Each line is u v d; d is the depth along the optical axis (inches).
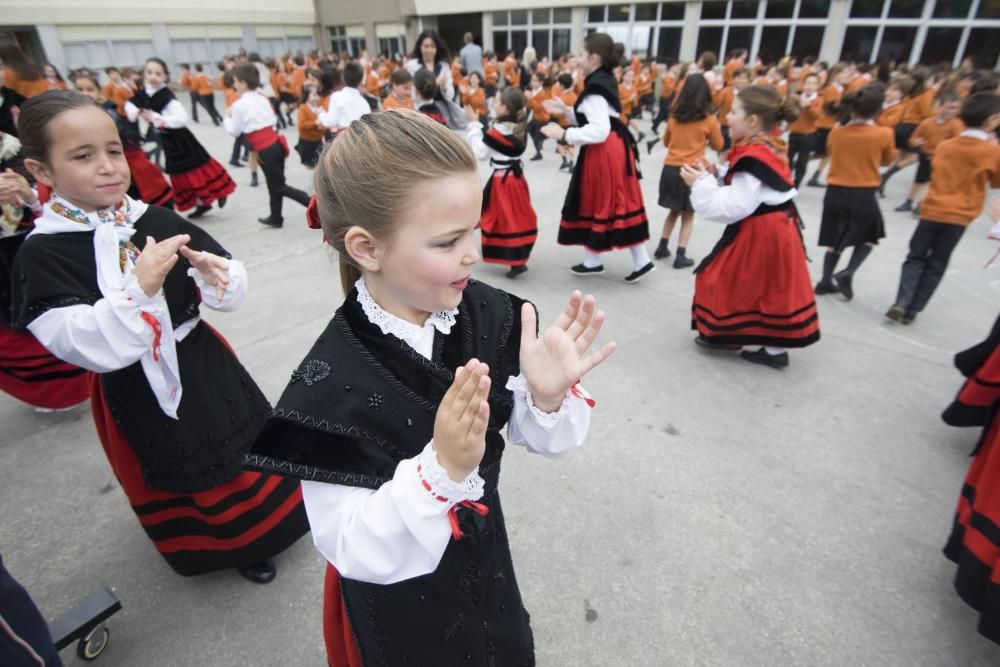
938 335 137.3
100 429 63.6
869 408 110.4
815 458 97.3
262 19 890.7
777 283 114.8
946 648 67.1
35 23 697.6
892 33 533.0
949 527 83.4
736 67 461.7
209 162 225.3
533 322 38.7
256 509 70.0
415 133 29.4
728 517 85.6
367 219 29.9
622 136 156.9
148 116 203.9
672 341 136.2
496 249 168.9
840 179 145.6
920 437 102.1
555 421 38.2
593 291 164.1
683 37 624.4
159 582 76.7
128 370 57.4
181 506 67.1
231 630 70.2
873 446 100.0
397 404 32.8
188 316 62.0
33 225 94.2
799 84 438.6
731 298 120.1
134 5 762.2
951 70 339.3
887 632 69.0
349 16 912.9
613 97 150.3
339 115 221.1
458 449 28.3
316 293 163.0
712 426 105.7
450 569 38.6
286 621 71.3
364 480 31.0
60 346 50.7
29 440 105.1
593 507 87.8
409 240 29.8
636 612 71.8
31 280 51.6
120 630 70.3
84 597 74.8
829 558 78.7
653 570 77.4
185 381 61.8
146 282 51.0
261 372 124.0
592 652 67.4
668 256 190.2
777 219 111.7
